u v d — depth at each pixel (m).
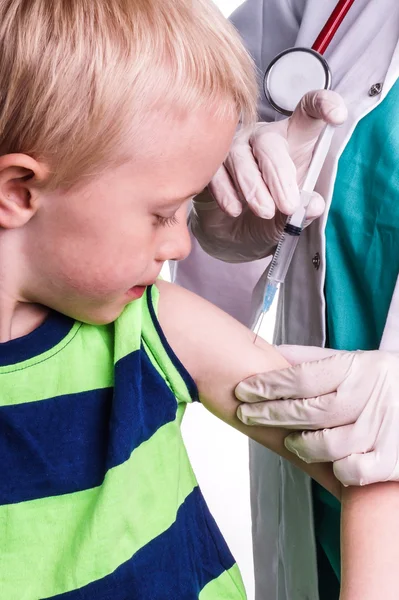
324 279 1.22
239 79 0.81
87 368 0.93
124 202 0.78
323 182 1.20
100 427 0.93
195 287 1.67
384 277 1.15
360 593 0.90
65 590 0.89
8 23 0.74
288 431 1.04
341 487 1.00
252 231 1.37
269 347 1.11
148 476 0.96
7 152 0.77
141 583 0.92
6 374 0.89
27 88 0.74
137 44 0.74
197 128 0.77
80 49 0.73
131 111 0.74
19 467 0.89
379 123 1.17
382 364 0.96
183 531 0.99
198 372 1.07
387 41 1.25
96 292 0.83
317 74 1.24
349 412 0.95
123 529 0.92
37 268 0.83
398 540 0.92
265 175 1.19
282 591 1.47
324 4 1.39
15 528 0.88
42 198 0.78
